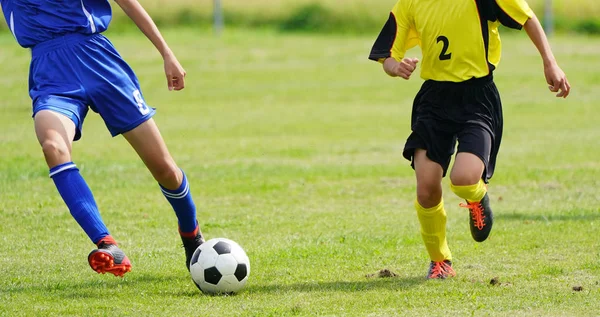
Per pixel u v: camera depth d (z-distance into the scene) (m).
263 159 40.03
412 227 25.30
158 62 85.81
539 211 27.39
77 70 16.72
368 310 15.94
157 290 17.80
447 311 15.77
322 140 46.78
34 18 16.97
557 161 38.66
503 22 18.12
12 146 43.72
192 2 120.38
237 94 69.31
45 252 21.83
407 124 53.25
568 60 86.69
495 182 33.47
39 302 16.66
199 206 29.12
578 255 20.72
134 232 24.69
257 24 117.69
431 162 18.09
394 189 32.25
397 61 18.78
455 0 18.22
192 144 45.16
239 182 33.78
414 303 16.41
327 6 120.38
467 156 17.61
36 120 16.14
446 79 18.33
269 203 29.67
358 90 70.75
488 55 18.34
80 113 16.61
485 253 21.23
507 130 50.09
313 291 17.56
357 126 52.44
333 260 20.80
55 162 15.78
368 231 24.69
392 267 20.02
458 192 17.66
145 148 17.20
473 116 18.19
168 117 57.41
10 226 25.30
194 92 70.25
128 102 16.94
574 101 63.41
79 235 24.11
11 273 19.45
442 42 18.27
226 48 96.94
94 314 15.73
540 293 17.03
